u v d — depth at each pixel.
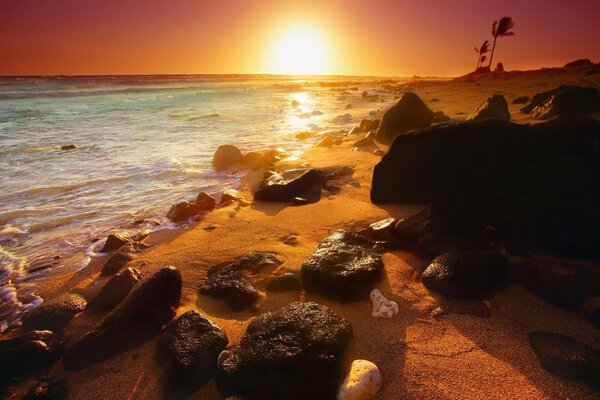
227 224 5.10
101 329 2.85
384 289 3.24
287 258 3.98
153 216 5.77
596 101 10.10
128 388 2.49
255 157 8.97
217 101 28.05
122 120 17.34
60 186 7.37
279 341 2.43
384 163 5.12
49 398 2.43
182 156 9.95
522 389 2.16
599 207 3.23
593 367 2.18
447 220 3.84
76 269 4.26
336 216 5.00
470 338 2.61
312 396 2.21
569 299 2.76
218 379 2.40
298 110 22.08
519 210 3.62
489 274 3.02
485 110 9.08
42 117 18.34
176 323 2.84
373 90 46.97
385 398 2.21
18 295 3.77
